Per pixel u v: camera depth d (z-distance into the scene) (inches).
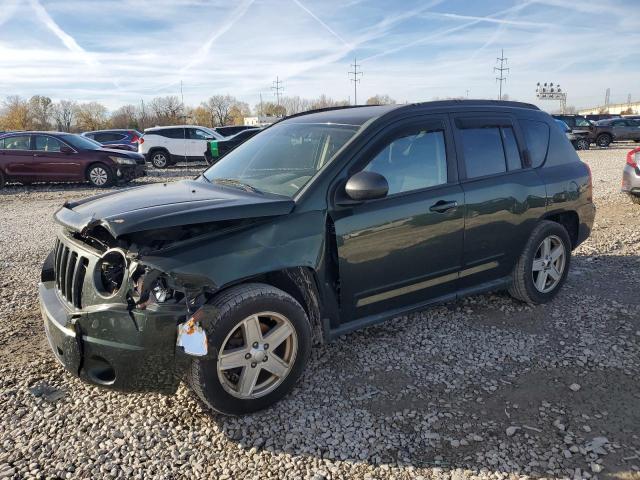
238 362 113.7
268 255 115.3
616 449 106.0
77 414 119.7
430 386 130.8
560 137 191.0
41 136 564.4
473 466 101.7
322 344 132.9
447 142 152.8
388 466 102.2
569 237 184.4
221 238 112.3
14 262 249.6
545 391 127.8
